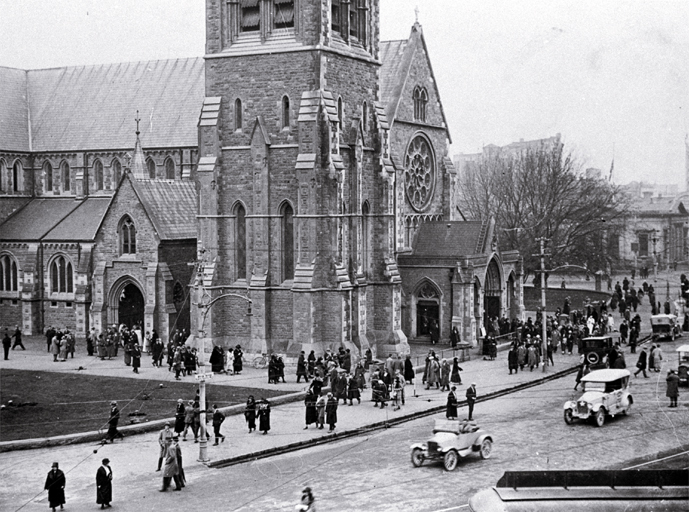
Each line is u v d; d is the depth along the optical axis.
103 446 53.84
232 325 81.94
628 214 140.50
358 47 84.69
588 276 134.12
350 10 84.19
